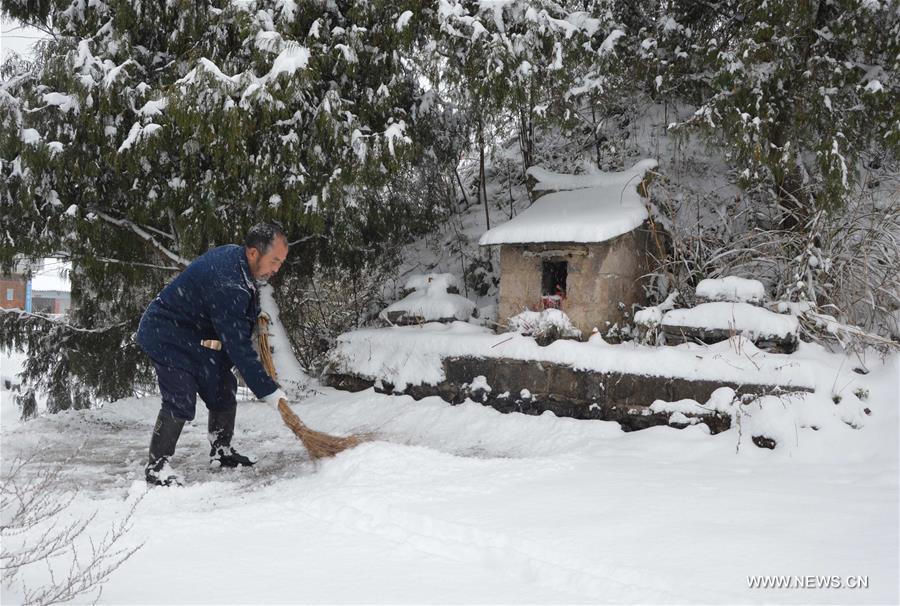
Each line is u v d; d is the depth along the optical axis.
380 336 7.30
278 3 6.77
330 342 9.72
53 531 3.03
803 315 5.45
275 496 3.87
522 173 10.16
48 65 6.94
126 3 6.89
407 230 9.16
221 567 2.60
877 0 5.89
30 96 7.07
